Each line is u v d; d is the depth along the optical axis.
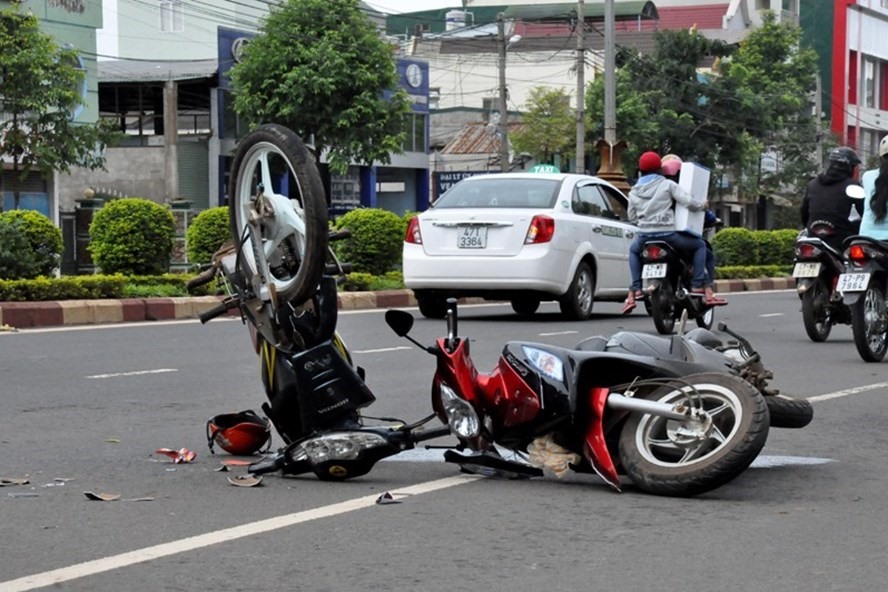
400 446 6.27
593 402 6.02
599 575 4.67
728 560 4.89
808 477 6.54
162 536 5.21
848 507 5.84
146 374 10.61
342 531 5.31
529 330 14.82
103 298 17.38
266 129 6.45
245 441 7.02
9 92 30.70
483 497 5.98
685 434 5.92
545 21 69.38
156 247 19.31
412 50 64.19
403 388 9.88
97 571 4.68
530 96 57.47
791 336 14.70
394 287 21.23
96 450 7.22
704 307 13.91
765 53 55.50
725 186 59.62
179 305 17.20
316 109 42.34
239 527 5.37
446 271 15.83
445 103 63.31
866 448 7.40
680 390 5.95
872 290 11.77
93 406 8.90
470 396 6.21
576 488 6.17
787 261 34.88
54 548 5.01
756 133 53.28
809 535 5.30
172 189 43.28
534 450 6.20
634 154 49.72
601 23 65.69
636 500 5.91
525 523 5.46
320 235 6.21
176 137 43.28
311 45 42.69
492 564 4.81
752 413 5.80
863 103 75.12
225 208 20.34
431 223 15.98
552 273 15.70
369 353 12.32
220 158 46.41
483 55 62.88
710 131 50.88
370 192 51.47
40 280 16.77
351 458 6.23
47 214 34.84
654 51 52.53
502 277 15.66
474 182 16.48
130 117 47.09
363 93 42.47
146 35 58.69
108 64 48.38
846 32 72.12
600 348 6.50
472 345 13.01
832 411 8.82
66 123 31.77
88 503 5.83
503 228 15.69
